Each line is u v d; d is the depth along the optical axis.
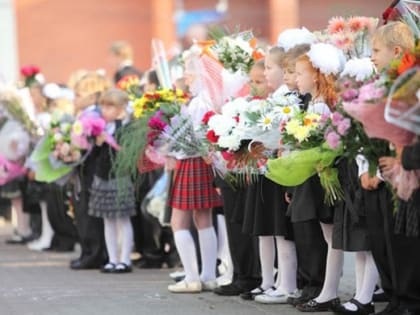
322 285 10.20
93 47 36.97
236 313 10.07
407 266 8.80
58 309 10.68
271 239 10.81
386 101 7.98
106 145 13.65
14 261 15.53
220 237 12.95
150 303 10.88
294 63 10.00
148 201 13.76
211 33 12.61
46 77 36.62
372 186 8.87
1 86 16.78
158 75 13.29
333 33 10.58
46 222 17.17
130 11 37.09
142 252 14.43
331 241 9.70
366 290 9.46
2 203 18.83
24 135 16.80
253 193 10.54
